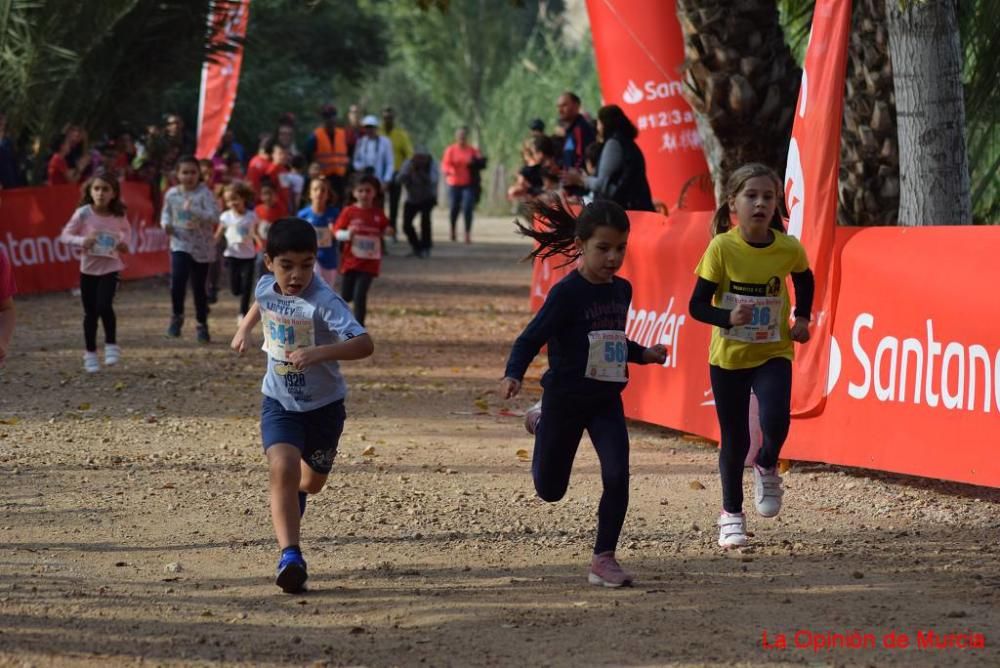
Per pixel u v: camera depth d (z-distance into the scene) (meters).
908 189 11.09
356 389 14.64
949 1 10.85
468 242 39.75
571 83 58.19
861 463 10.01
